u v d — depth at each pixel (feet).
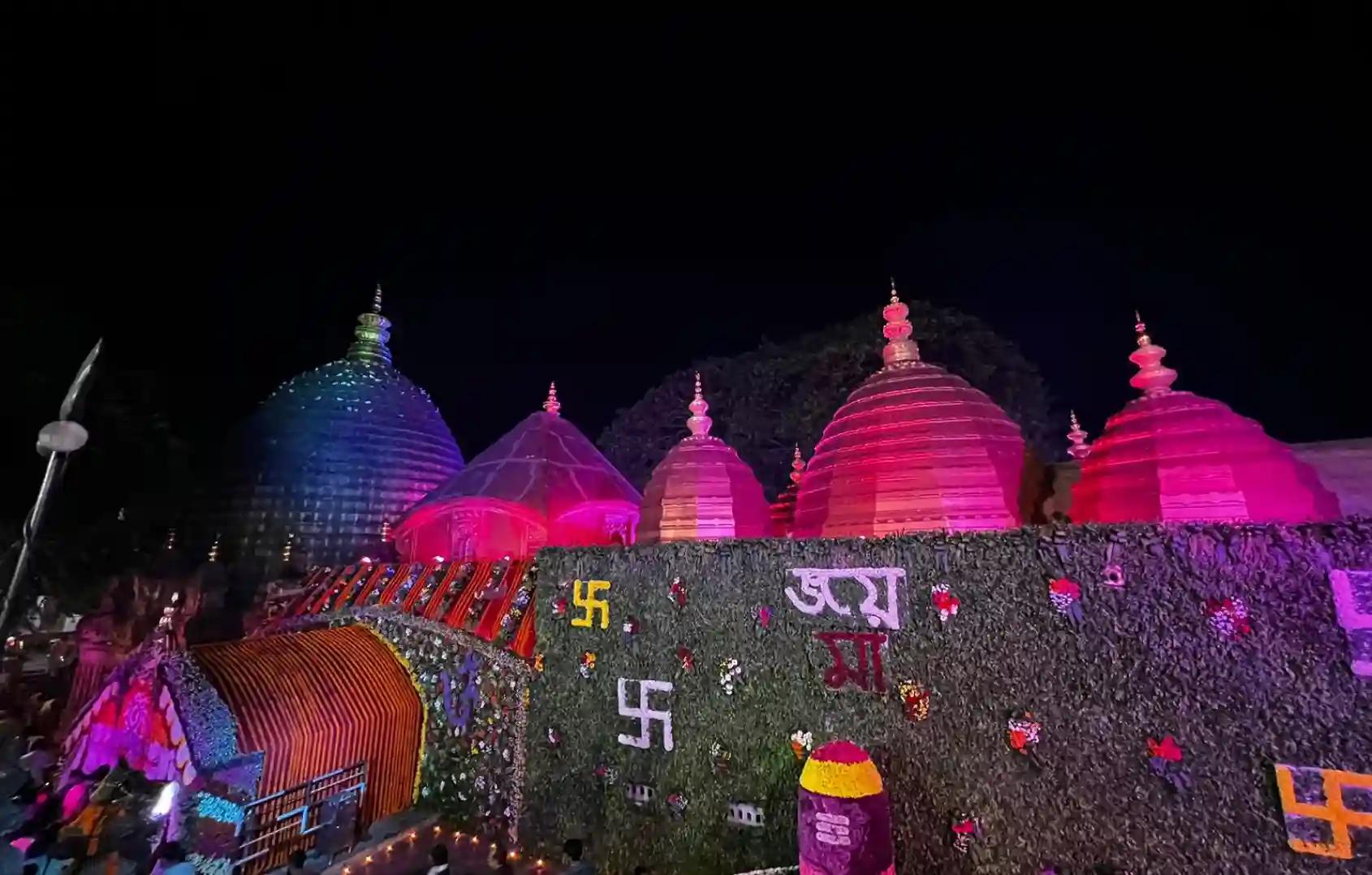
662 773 28.09
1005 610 22.74
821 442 36.19
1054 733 21.47
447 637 35.99
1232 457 26.66
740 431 109.60
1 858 24.23
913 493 30.17
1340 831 17.69
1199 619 20.06
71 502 74.64
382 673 35.99
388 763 34.04
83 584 66.44
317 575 47.24
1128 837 20.07
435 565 41.01
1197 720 19.70
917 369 34.45
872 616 24.93
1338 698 18.22
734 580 27.91
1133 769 20.29
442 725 35.55
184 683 29.09
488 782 33.37
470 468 62.54
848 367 106.42
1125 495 27.86
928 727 23.41
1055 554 22.25
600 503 58.18
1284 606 19.12
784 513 45.98
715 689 27.53
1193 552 20.40
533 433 63.36
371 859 30.27
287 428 72.95
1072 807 20.92
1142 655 20.62
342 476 69.77
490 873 28.89
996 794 22.04
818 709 25.43
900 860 23.08
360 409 74.95
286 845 29.09
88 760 29.86
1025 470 32.12
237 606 62.18
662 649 28.96
